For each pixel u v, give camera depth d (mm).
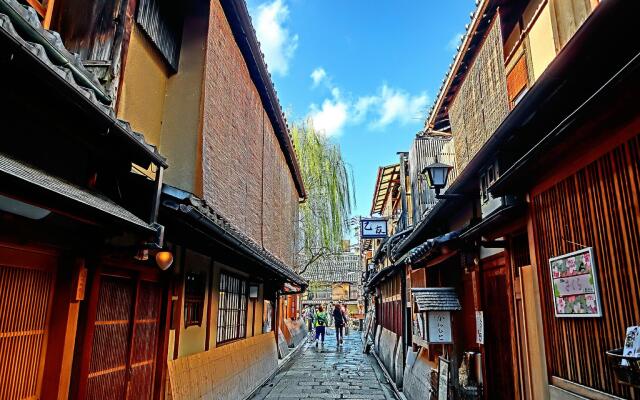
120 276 4875
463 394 5395
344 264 43406
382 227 17406
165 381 5766
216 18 6320
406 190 14461
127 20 5051
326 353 18766
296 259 16516
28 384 3430
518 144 4438
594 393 2699
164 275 6000
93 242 3904
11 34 2260
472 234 4777
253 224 8602
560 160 3125
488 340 5480
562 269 3105
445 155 11836
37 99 3000
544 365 3348
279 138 11977
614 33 2848
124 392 4934
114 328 4777
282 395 9773
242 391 8867
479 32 6617
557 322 3209
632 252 2418
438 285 7875
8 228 3086
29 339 3451
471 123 6695
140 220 3865
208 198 5793
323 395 9797
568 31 4973
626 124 2443
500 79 5527
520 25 6617
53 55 3227
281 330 17984
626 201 2471
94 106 3100
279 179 12219
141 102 5691
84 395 4027
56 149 3514
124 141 3711
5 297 3219
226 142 6766
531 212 3615
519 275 3975
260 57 8000
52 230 3500
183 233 5723
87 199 3113
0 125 2916
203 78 5891
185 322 6633
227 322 8945
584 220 2877
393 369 11602
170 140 6094
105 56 4828
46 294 3645
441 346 7059
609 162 2619
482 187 5227
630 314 2430
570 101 3631
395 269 11391
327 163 21125
